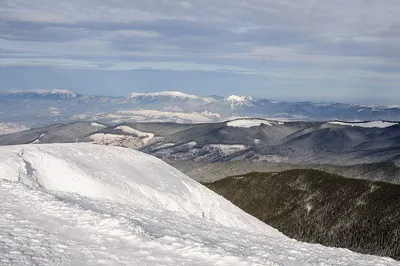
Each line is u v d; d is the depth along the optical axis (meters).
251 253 20.78
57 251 15.80
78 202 27.66
